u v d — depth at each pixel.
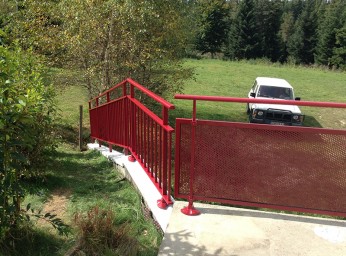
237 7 57.31
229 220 3.72
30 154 4.84
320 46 52.38
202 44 57.72
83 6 9.53
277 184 3.70
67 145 8.77
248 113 15.28
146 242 3.59
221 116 14.91
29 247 3.44
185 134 3.75
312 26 56.03
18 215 3.36
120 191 4.91
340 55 49.41
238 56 56.41
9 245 3.33
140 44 9.84
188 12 11.27
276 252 3.23
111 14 9.70
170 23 10.05
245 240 3.39
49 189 5.09
